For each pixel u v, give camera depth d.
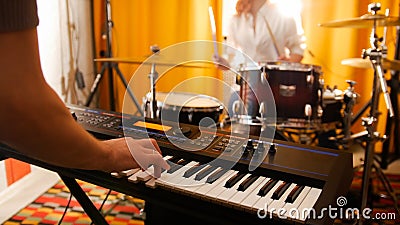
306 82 2.15
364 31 2.78
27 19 0.43
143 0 3.18
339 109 2.36
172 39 3.19
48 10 2.50
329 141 2.52
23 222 1.75
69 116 0.50
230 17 3.07
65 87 2.77
